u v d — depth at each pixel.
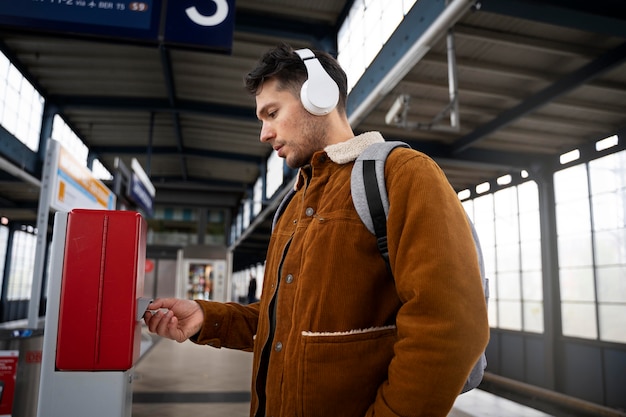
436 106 6.41
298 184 1.06
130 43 3.45
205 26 3.50
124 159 15.97
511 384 8.57
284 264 0.89
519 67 5.45
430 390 0.63
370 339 0.77
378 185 0.81
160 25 3.44
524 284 8.80
